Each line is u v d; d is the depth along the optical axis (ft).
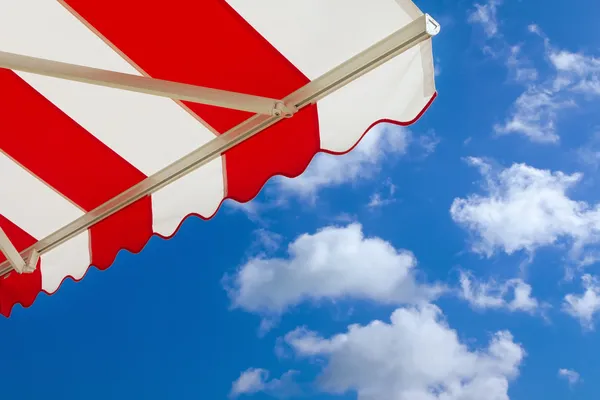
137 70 7.38
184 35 6.79
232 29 6.57
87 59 7.39
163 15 6.65
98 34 7.03
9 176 9.07
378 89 6.43
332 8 6.14
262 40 6.60
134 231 8.61
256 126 7.30
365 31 6.30
